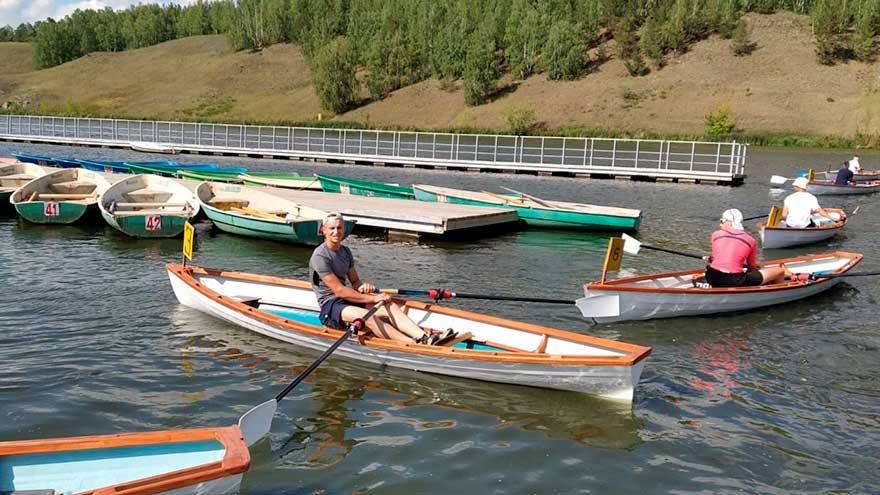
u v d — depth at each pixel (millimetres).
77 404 6559
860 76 65875
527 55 75750
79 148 42812
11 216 17500
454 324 8047
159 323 8992
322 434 6164
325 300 7617
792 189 27672
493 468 5660
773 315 10070
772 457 5957
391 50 81625
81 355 7816
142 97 97375
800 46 71688
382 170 34406
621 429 6359
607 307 9188
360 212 16641
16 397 6672
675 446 6086
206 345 8227
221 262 13141
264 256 13805
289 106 86938
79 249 13766
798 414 6801
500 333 7691
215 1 131875
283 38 108438
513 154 35031
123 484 4062
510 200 18984
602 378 6672
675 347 8633
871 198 25219
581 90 70438
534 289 11438
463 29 77750
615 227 17188
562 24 72875
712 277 10203
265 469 5582
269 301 9125
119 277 11445
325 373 7453
